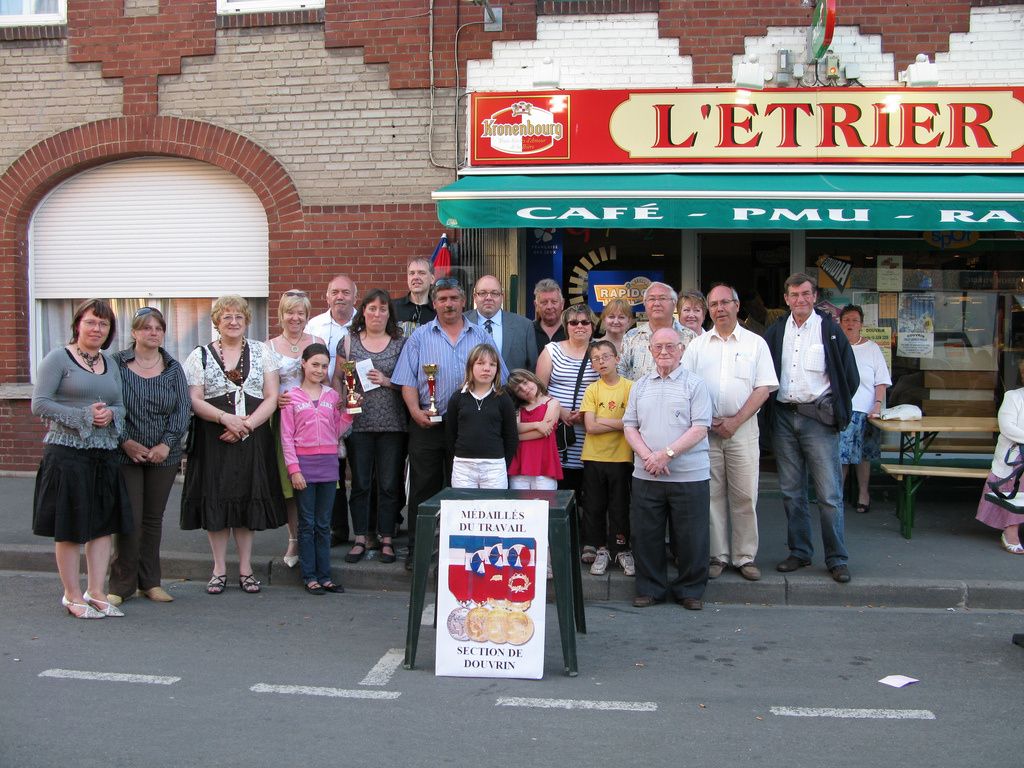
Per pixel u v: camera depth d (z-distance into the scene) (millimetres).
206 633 5793
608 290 9812
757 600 6672
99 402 5883
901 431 8156
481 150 9312
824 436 6762
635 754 4098
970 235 9711
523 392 6629
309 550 6750
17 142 10125
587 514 6965
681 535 6434
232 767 3916
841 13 9148
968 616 6355
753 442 6746
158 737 4207
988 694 4863
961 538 7902
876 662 5375
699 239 9797
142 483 6410
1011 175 9031
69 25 9977
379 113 9594
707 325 9938
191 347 10242
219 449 6602
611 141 9195
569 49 9367
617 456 6828
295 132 9703
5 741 4137
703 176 9047
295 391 6727
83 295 10359
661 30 9266
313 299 9719
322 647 5555
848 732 4355
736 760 4047
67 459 5887
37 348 10469
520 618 5051
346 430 6965
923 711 4617
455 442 6480
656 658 5438
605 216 8094
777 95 9086
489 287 7254
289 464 6570
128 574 6438
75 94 10008
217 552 6805
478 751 4109
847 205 8039
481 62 9453
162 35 9836
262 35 9719
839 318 9523
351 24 9594
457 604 5090
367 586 6953
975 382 9750
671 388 6293
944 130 9023
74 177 10297
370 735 4270
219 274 10156
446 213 8203
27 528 8070
